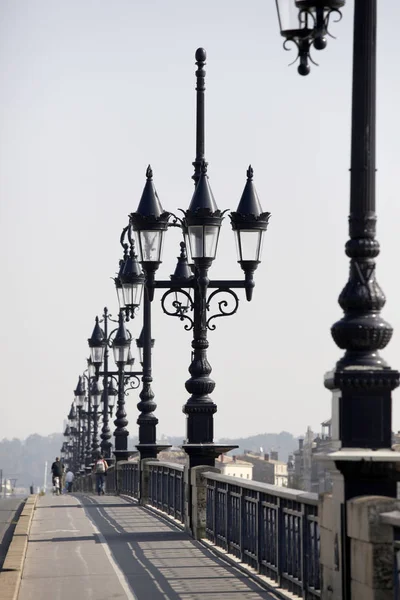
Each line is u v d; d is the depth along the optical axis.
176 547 58.31
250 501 48.28
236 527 51.78
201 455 63.41
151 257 64.56
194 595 41.69
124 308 88.88
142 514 84.06
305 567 37.94
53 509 91.81
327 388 33.22
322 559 34.12
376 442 31.84
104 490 142.38
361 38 32.44
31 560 53.16
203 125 69.06
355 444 31.84
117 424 123.19
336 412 32.44
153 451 95.38
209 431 63.59
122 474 119.75
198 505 62.00
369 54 32.44
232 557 51.84
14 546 56.66
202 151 68.88
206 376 64.25
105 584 45.00
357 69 32.47
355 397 31.92
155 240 64.69
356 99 32.53
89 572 48.62
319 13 32.62
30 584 45.34
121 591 43.06
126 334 123.00
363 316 32.41
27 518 75.44
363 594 30.09
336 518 32.22
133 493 106.69
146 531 67.88
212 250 64.00
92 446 169.38
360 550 30.38
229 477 53.59
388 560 29.42
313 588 37.06
